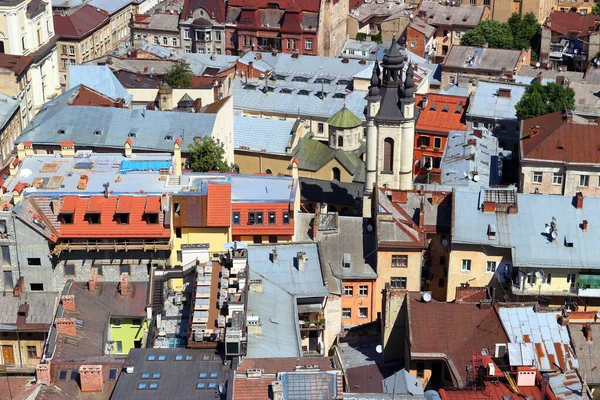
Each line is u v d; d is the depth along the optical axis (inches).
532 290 5684.1
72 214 5748.0
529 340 4662.9
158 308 5246.1
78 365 4559.5
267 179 6471.5
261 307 5118.1
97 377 4426.7
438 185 6879.9
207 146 7303.2
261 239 6112.2
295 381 4185.5
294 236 6122.1
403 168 6855.3
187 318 5118.1
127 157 6491.1
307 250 5738.2
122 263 5826.8
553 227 5767.7
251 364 4384.8
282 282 5482.3
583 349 4658.0
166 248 5753.0
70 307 5147.6
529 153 7263.8
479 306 4817.9
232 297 4867.1
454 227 5826.8
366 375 4904.0
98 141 7578.7
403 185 6894.7
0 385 4539.9
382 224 5905.5
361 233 6028.5
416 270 5880.9
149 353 4544.8
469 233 5802.2
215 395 4234.7
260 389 4163.4
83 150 7160.4
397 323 4953.3
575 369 4542.3
